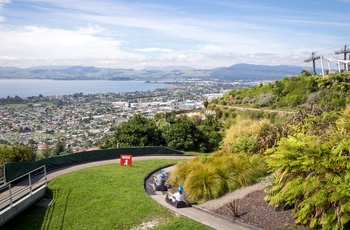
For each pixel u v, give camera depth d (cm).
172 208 1443
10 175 1777
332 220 966
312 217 1045
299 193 1073
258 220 1190
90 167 2267
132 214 1410
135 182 1848
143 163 2423
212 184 1516
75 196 1631
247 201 1365
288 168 1138
